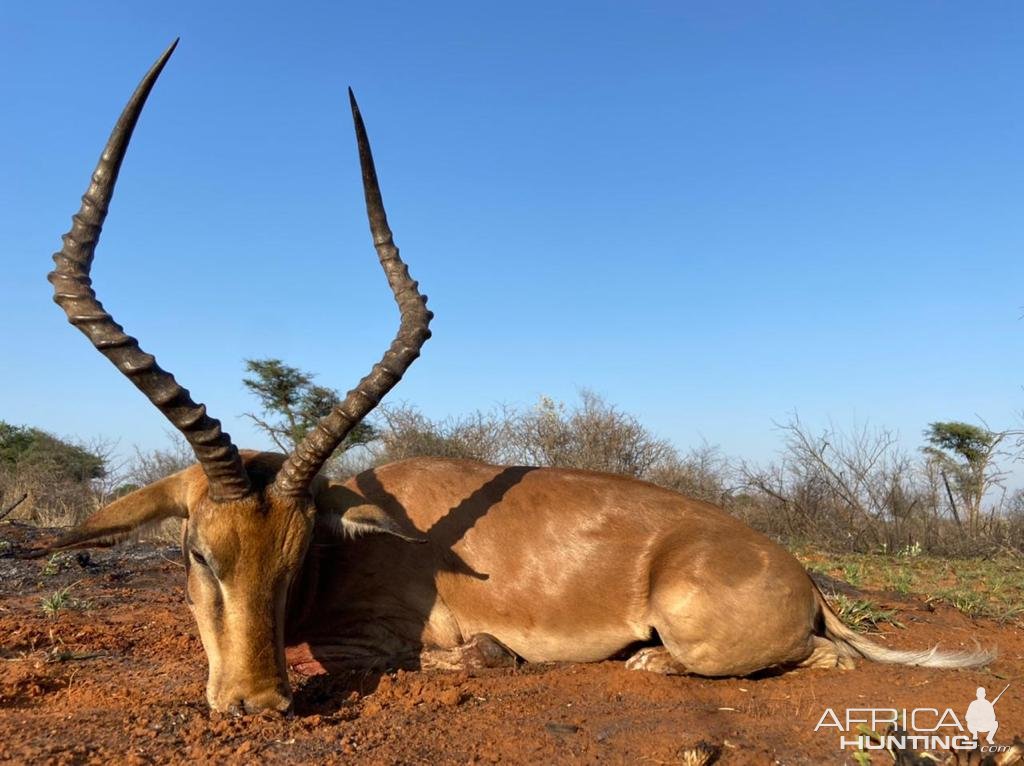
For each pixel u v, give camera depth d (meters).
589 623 1.24
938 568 2.49
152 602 1.73
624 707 1.06
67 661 1.28
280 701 0.99
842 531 3.14
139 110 0.96
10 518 3.01
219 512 1.00
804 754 0.90
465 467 1.37
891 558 2.75
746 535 1.23
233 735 0.93
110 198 0.97
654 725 0.98
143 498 1.08
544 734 0.96
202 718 0.97
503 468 1.37
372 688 1.16
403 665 1.25
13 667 1.21
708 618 1.15
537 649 1.26
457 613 1.27
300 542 1.02
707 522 1.25
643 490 1.31
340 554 1.26
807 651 1.21
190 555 1.04
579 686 1.15
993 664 1.32
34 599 1.73
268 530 1.00
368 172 1.15
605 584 1.24
